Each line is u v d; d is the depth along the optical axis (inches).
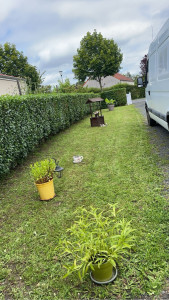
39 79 577.3
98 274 69.9
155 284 67.8
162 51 174.6
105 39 1160.8
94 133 319.9
